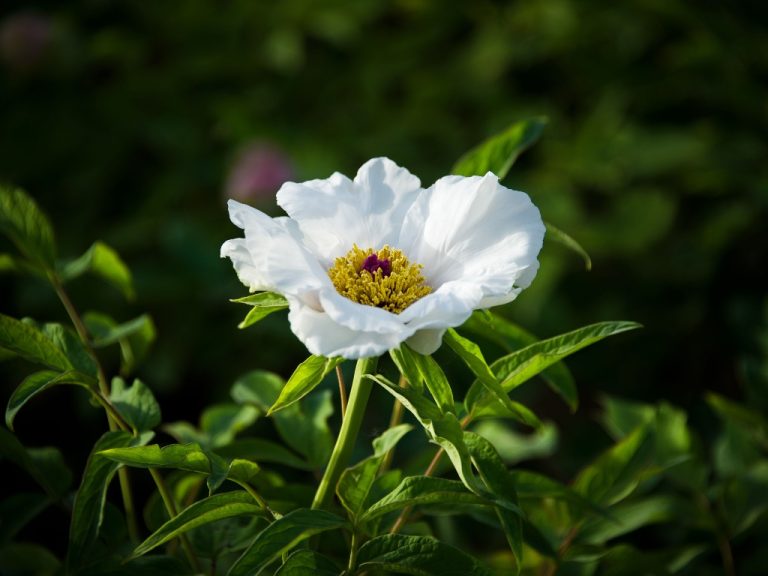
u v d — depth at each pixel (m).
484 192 0.75
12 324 0.75
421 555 0.72
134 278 1.40
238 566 0.68
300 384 0.71
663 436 0.92
